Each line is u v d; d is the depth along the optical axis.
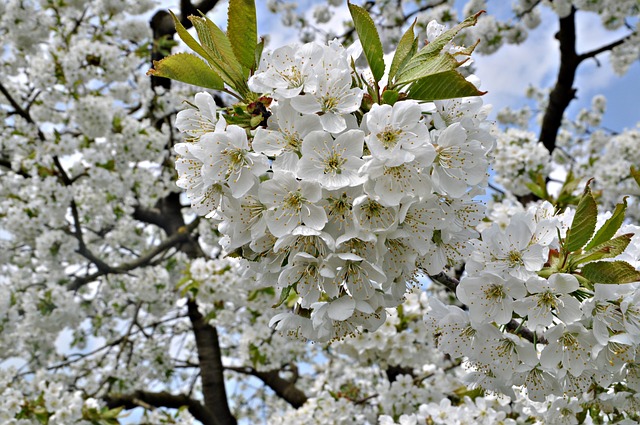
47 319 7.26
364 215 1.58
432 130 1.70
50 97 7.83
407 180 1.58
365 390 6.17
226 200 1.65
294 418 5.07
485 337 1.93
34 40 7.59
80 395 5.63
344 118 1.64
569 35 8.01
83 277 7.92
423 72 1.59
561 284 1.77
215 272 6.05
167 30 9.16
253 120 1.68
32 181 7.03
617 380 2.03
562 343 1.85
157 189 8.58
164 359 8.75
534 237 1.92
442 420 3.62
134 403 7.48
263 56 1.73
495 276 1.80
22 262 8.53
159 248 8.48
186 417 6.45
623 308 1.80
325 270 1.56
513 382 2.01
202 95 1.75
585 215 1.76
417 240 1.63
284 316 1.88
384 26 8.55
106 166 7.68
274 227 1.59
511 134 6.16
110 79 7.63
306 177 1.55
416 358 4.87
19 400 5.37
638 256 2.05
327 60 1.64
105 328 9.31
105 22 8.24
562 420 2.65
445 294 7.53
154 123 8.84
